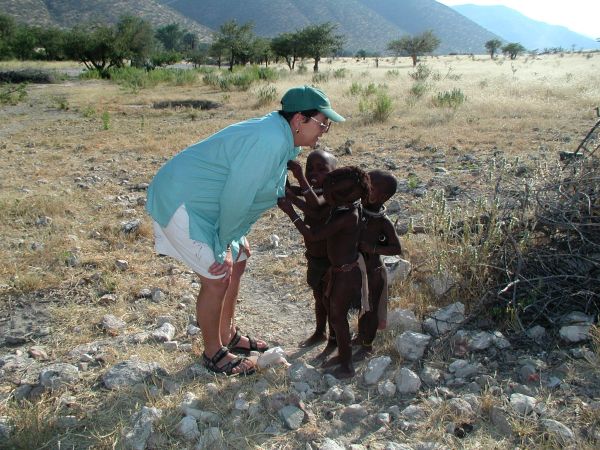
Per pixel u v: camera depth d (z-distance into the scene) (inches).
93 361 109.2
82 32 1305.4
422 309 122.0
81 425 91.0
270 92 565.6
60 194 229.0
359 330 110.2
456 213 147.5
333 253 100.0
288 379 101.6
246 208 91.9
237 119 443.2
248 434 87.8
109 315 127.6
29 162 296.8
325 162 105.9
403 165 262.8
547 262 120.6
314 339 116.9
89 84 962.7
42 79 1008.2
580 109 415.5
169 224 94.8
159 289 142.1
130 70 1099.3
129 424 89.8
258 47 1596.9
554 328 110.1
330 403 95.0
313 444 85.0
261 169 89.7
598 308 113.5
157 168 281.6
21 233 183.3
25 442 86.0
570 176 132.1
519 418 86.2
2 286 143.2
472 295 123.1
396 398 96.6
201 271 96.3
